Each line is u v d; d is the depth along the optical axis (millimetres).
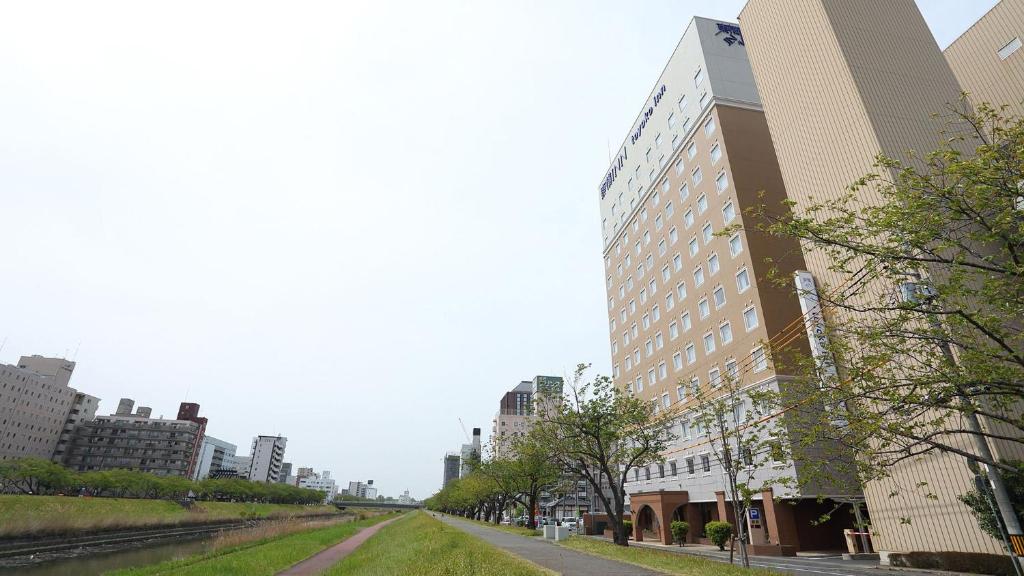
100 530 52562
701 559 20219
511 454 55031
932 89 27547
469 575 16312
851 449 12828
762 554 29953
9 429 107375
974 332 11844
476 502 91562
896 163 11422
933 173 11281
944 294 10766
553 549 26469
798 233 12062
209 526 77500
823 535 32500
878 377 12102
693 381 44188
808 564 23484
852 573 19000
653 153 56281
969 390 11055
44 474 74125
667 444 46562
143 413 155000
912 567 21156
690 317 46125
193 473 143125
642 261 57562
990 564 18391
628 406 32812
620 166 66250
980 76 31016
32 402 114062
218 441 184625
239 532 47219
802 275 28062
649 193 56688
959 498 18609
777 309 36406
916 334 11594
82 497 71875
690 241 47219
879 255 11062
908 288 12711
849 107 27297
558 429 34719
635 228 60188
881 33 29234
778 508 31484
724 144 42781
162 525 65125
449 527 46531
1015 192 9867
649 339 54188
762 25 35000
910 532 21781
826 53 29234
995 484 14484
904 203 11445
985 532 18812
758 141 43344
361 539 44719
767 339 35406
